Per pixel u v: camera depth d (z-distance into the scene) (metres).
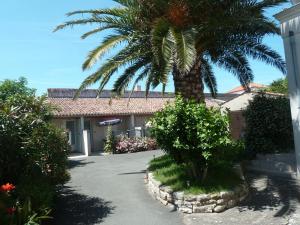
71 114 24.56
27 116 9.73
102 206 9.39
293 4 10.96
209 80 18.12
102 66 11.31
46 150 9.60
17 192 7.69
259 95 13.95
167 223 7.90
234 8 10.80
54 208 9.03
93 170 15.70
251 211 8.25
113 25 11.56
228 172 10.24
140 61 13.09
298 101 10.70
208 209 8.42
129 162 17.88
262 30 12.08
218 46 12.84
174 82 12.02
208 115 8.84
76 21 11.74
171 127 8.98
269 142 13.12
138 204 9.48
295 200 8.75
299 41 10.58
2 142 8.67
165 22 10.01
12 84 20.19
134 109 27.98
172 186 9.40
